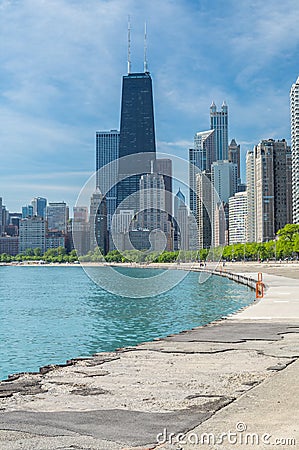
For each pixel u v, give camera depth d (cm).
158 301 5834
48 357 2647
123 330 3556
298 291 4738
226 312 4662
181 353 1722
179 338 2069
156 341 2002
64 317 4531
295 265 14075
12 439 858
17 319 4447
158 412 1013
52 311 5112
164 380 1316
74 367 1511
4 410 1041
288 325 2423
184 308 5053
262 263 16338
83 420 965
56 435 877
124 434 879
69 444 833
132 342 3056
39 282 11956
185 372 1411
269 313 2950
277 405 1027
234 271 10825
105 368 1491
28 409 1047
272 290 4888
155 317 4325
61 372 1440
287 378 1288
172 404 1074
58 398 1141
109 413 1011
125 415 995
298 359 1564
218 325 2467
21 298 7088
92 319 4297
